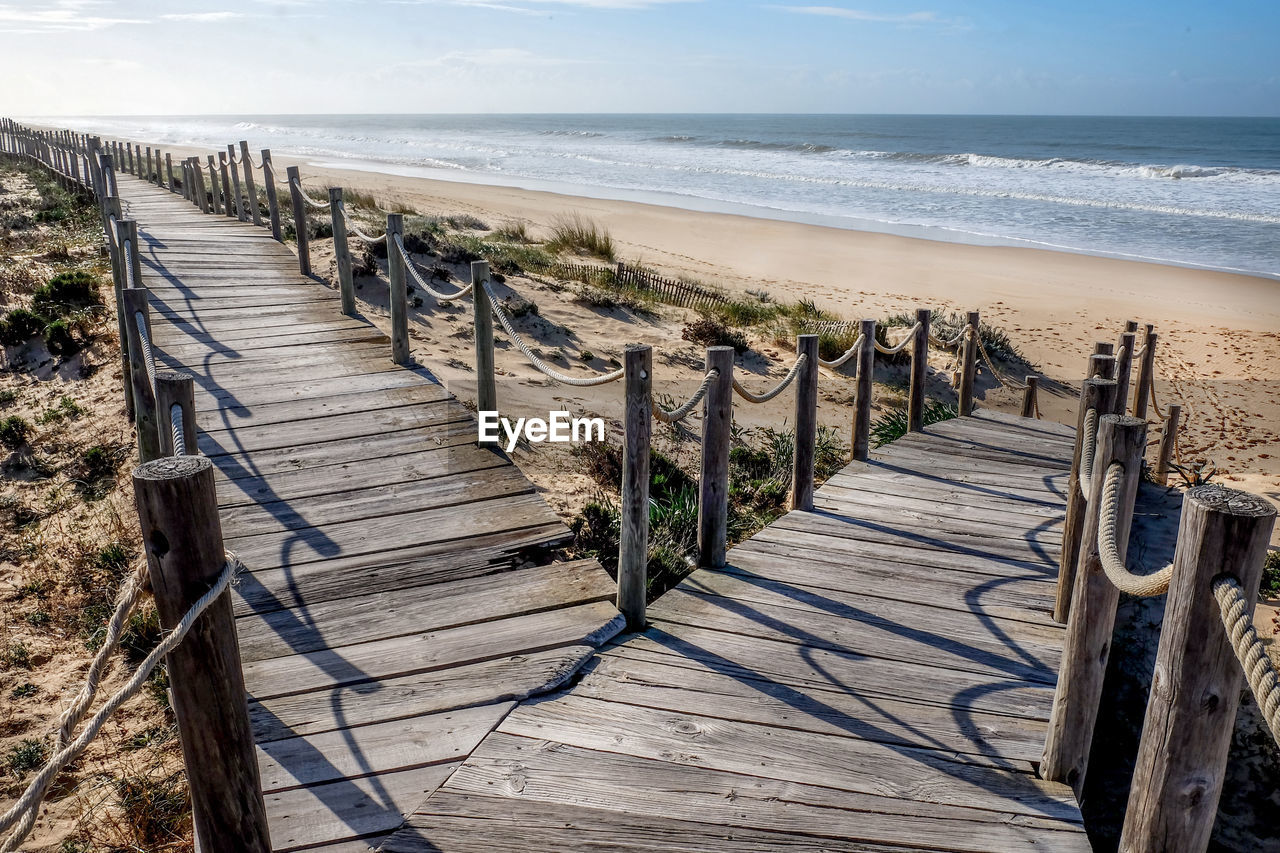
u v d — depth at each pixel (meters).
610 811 3.26
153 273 11.73
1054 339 17.08
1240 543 1.98
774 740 3.71
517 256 17.83
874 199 39.47
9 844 1.85
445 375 9.26
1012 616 4.86
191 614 2.19
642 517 4.47
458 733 3.69
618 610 4.65
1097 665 3.36
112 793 4.00
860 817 3.28
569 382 4.84
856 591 5.13
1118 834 4.67
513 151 79.44
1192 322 18.56
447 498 5.88
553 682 4.02
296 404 7.45
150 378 5.54
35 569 5.98
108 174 16.72
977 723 3.88
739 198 40.06
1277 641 6.30
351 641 4.32
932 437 8.43
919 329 8.32
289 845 3.09
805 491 6.40
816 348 6.14
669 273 20.89
